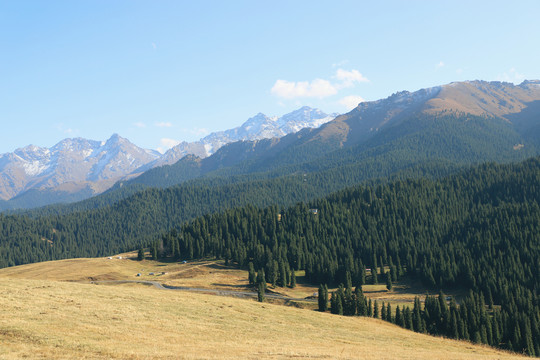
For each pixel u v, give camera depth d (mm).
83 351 36188
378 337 67000
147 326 49781
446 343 73562
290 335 57125
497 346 109688
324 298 112000
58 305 53438
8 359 32094
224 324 57406
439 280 172625
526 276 161375
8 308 48281
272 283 155625
